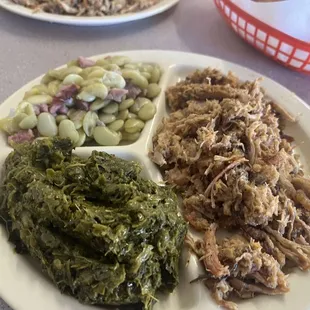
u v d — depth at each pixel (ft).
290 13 0.94
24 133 0.79
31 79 0.98
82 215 0.59
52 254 0.61
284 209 0.69
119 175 0.66
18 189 0.66
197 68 0.97
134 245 0.59
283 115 0.87
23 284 0.60
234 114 0.77
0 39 1.09
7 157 0.73
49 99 0.83
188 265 0.64
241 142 0.76
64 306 0.58
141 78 0.88
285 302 0.62
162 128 0.83
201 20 1.19
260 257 0.63
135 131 0.83
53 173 0.66
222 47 1.11
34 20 1.15
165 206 0.64
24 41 1.09
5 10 1.17
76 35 1.12
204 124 0.78
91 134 0.82
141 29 1.15
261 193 0.67
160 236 0.61
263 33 0.99
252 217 0.67
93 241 0.58
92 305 0.59
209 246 0.65
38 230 0.61
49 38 1.10
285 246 0.67
